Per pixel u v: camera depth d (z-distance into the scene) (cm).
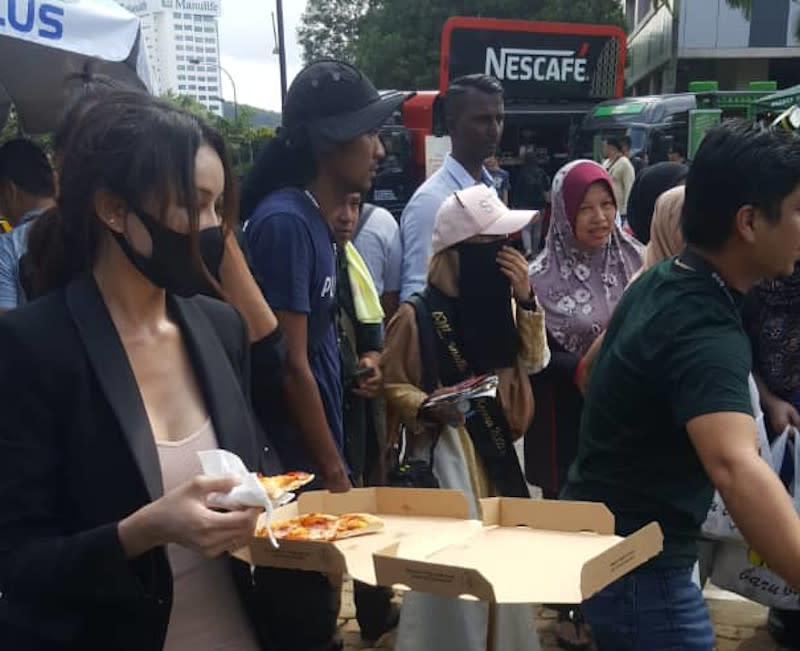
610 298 335
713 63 2877
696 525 192
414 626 238
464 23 1302
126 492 133
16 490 128
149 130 134
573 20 2494
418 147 1237
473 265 275
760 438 278
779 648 329
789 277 286
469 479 276
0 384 129
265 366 214
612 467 193
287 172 264
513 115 1368
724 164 175
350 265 306
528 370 288
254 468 154
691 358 169
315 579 164
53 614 133
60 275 146
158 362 146
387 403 287
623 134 1293
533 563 143
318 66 261
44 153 385
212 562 152
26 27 382
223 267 203
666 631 189
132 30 431
